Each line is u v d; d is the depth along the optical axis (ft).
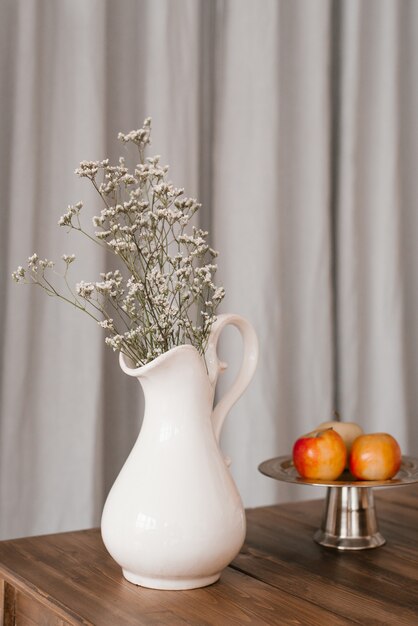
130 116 6.66
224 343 6.86
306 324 7.34
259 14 7.00
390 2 7.79
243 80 6.97
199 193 6.83
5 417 5.96
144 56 6.66
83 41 6.22
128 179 3.39
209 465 3.26
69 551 3.78
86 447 6.13
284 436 7.14
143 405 6.60
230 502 3.25
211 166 7.02
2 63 6.12
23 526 6.02
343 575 3.47
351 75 7.56
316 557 3.73
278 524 4.33
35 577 3.40
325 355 7.36
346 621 2.91
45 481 6.08
